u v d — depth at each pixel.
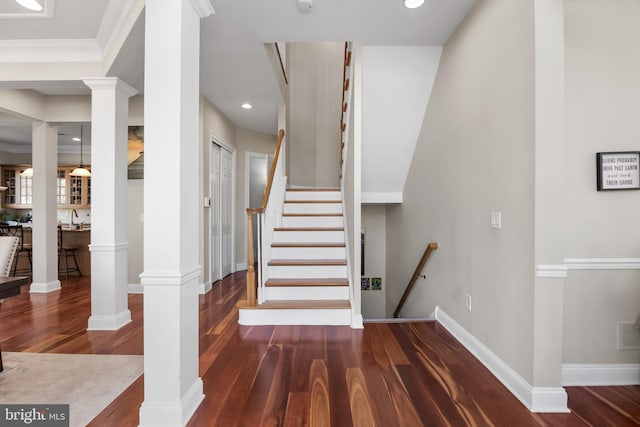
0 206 7.66
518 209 2.01
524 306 1.96
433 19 2.69
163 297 1.74
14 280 2.19
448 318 3.06
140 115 4.55
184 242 1.80
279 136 4.49
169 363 1.73
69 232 5.73
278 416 1.80
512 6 2.05
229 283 5.04
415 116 3.62
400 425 1.72
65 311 3.77
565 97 2.10
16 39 3.08
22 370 2.35
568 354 2.15
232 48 3.12
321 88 6.21
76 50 3.17
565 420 1.77
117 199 3.22
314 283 3.42
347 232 3.88
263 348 2.67
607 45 2.10
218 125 5.00
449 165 3.00
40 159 4.62
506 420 1.76
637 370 2.13
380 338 2.88
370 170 4.20
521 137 1.98
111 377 2.25
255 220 6.31
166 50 1.76
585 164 2.12
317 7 2.50
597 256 2.13
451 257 2.99
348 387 2.08
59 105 4.60
